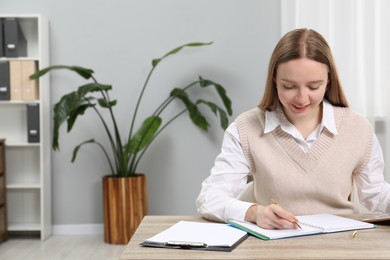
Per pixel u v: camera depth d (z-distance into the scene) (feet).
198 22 13.01
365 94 10.45
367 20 10.34
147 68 13.05
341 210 5.17
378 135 10.27
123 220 11.81
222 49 13.04
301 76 4.35
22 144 12.47
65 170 13.15
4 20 12.34
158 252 3.64
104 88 11.42
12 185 12.59
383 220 4.39
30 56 13.02
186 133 13.14
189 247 3.72
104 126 13.03
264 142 5.17
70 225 13.16
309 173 5.07
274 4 12.94
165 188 13.20
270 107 5.13
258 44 13.01
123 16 12.99
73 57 13.01
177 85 13.07
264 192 5.26
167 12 13.00
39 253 11.23
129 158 12.18
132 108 13.08
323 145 5.08
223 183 5.07
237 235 4.00
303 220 4.50
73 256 10.94
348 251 3.59
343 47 10.71
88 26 12.97
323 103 5.18
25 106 13.15
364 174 5.28
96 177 13.17
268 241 3.90
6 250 11.53
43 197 12.50
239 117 5.37
